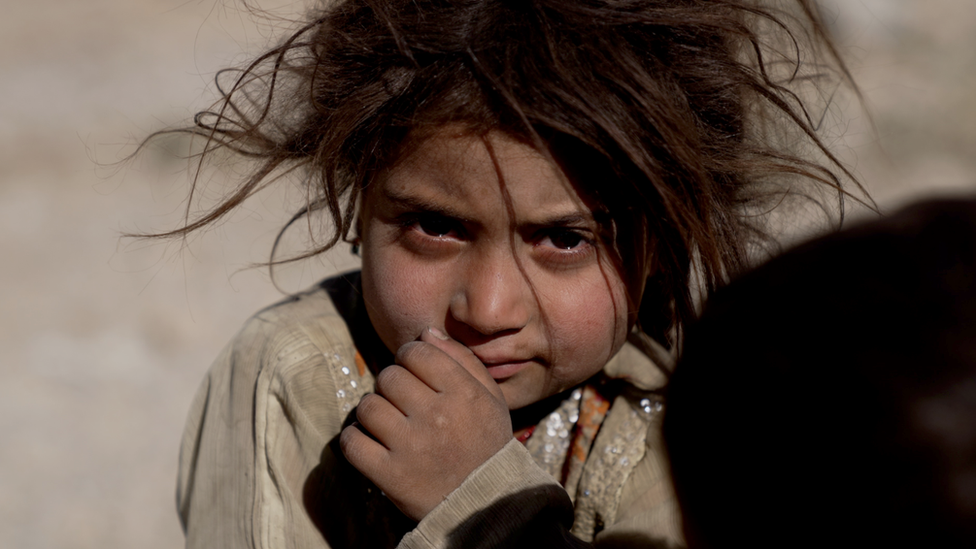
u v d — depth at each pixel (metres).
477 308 1.10
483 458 1.08
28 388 3.90
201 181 3.17
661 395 1.21
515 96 1.04
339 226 1.26
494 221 1.08
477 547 1.03
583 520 1.21
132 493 3.33
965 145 5.91
